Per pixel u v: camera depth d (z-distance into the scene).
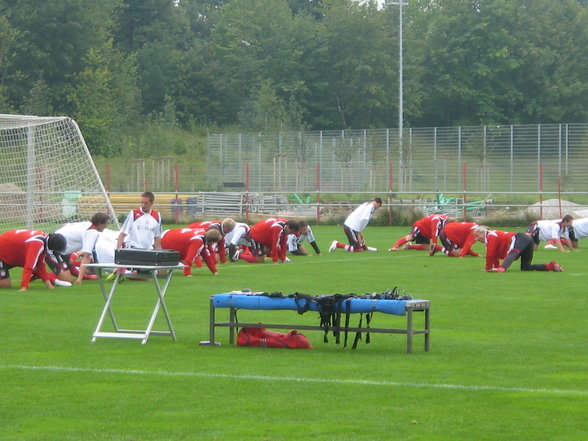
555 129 53.88
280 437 7.64
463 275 20.80
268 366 10.47
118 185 56.94
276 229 23.88
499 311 14.97
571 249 27.84
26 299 16.33
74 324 13.52
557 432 7.80
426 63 85.50
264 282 19.25
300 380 9.70
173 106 77.69
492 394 9.10
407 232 38.38
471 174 54.34
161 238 20.22
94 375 9.97
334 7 83.75
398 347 11.73
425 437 7.65
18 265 17.92
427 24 93.44
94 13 76.94
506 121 85.50
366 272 21.53
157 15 92.44
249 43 86.25
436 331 13.01
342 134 58.03
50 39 74.06
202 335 12.63
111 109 73.38
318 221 43.53
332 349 11.60
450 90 83.69
